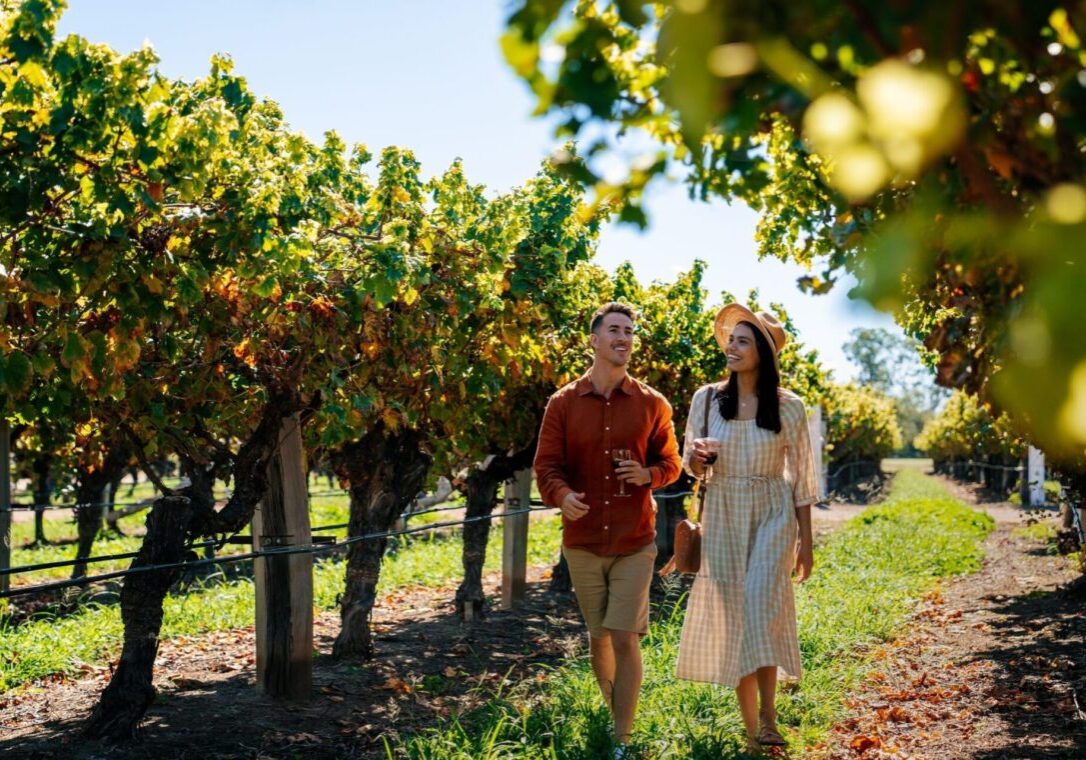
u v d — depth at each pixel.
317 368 6.27
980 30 1.43
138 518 23.12
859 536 16.17
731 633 5.18
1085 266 0.83
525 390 9.71
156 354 6.12
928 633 8.50
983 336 2.94
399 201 6.62
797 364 14.48
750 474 5.16
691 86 0.92
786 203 3.43
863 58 1.39
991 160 1.58
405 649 8.19
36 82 3.98
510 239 6.96
